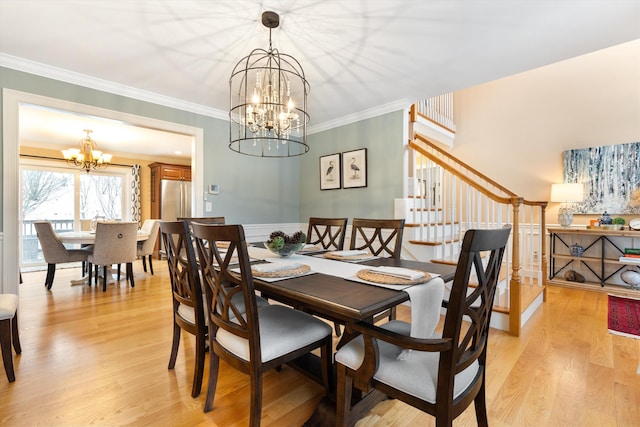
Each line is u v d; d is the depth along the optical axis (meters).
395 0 1.77
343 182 3.96
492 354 2.11
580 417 1.46
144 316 2.81
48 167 5.54
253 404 1.24
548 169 4.29
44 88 2.60
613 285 3.80
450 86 3.00
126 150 6.03
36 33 2.11
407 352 1.16
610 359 2.04
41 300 3.31
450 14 1.90
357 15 1.91
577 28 2.04
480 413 1.28
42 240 3.63
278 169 4.40
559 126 4.20
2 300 1.81
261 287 1.38
